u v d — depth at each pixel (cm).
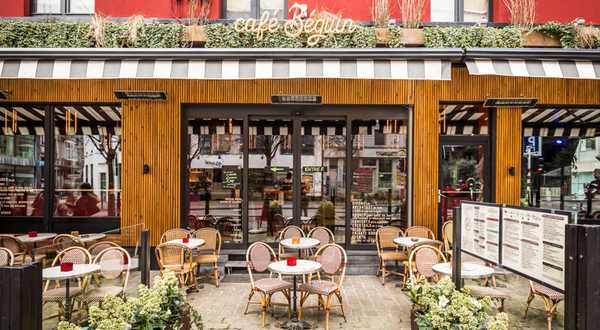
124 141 761
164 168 761
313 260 606
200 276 695
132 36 664
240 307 569
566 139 792
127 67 636
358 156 788
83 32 670
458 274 423
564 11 769
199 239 679
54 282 571
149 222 760
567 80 773
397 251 722
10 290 222
